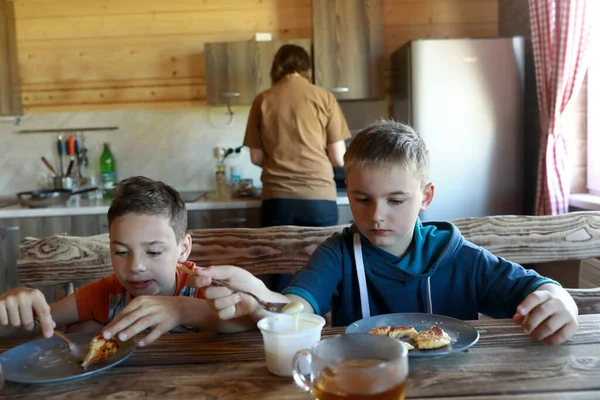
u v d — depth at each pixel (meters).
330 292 1.17
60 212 2.97
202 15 3.53
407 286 1.19
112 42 3.54
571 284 2.59
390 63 3.54
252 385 0.76
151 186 1.19
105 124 3.58
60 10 3.51
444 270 1.20
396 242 1.20
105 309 1.24
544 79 2.77
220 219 3.03
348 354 0.69
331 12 3.26
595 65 2.82
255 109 2.80
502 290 1.14
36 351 0.91
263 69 3.29
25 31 3.52
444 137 2.96
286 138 2.71
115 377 0.80
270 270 1.45
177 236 1.21
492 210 3.01
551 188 2.74
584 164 2.93
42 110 3.57
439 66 2.94
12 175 3.59
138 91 3.57
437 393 0.71
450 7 3.56
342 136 2.80
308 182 2.71
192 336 0.97
